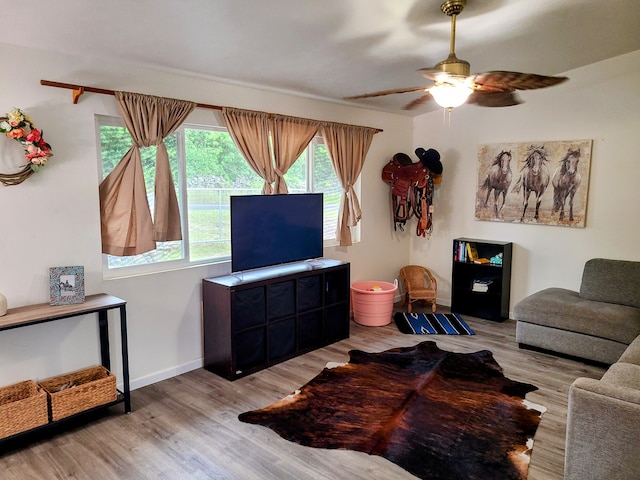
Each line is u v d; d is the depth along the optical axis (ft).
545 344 12.70
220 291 11.17
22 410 7.93
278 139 13.14
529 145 15.38
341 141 15.12
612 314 11.69
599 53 12.80
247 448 8.22
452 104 8.41
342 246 15.99
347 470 7.58
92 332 9.83
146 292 10.74
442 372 11.59
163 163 10.48
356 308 15.84
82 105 9.36
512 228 16.17
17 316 8.10
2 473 7.48
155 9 7.73
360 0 8.12
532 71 13.79
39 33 8.14
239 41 9.45
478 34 10.26
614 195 13.87
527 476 7.41
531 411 9.55
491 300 16.35
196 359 11.96
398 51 10.87
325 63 11.27
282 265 13.71
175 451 8.13
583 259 14.66
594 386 5.99
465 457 7.93
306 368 11.94
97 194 9.70
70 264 9.39
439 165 16.90
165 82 10.75
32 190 8.78
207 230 12.17
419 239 19.07
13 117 8.07
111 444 8.34
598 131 13.97
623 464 5.74
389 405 9.84
